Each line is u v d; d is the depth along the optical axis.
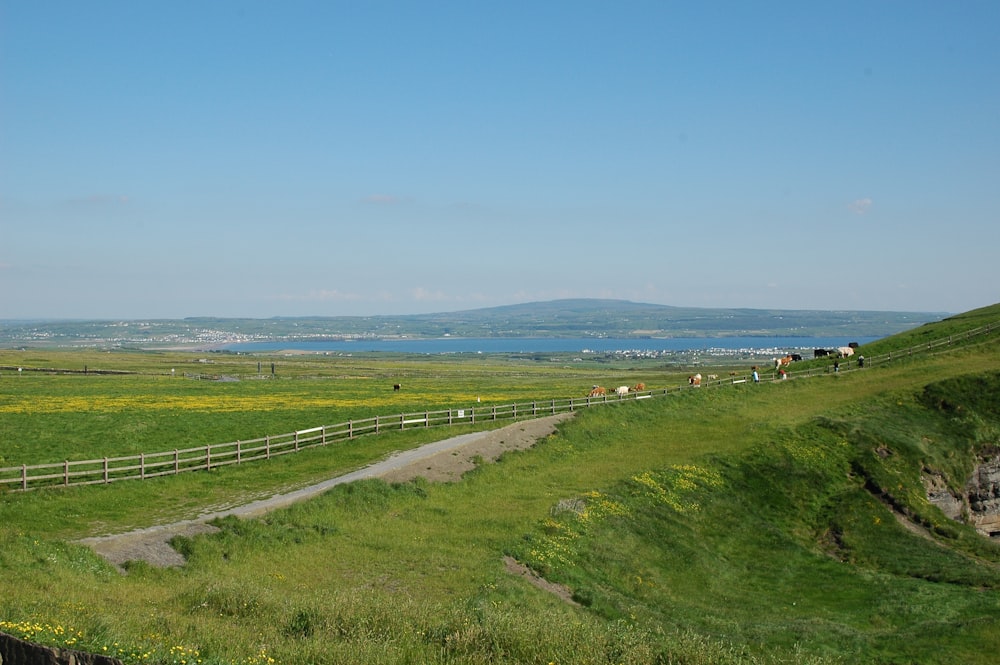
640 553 40.28
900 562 43.12
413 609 24.09
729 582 39.12
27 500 36.00
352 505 38.91
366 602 24.27
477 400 77.62
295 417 67.31
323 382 110.31
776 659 25.95
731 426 64.56
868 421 62.97
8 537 27.39
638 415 67.88
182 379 111.62
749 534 45.97
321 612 22.88
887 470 54.72
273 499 38.12
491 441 55.38
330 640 20.69
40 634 16.88
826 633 30.94
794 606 36.03
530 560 34.97
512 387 103.19
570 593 33.31
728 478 52.88
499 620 23.28
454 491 44.50
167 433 57.44
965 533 49.44
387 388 100.12
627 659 21.69
